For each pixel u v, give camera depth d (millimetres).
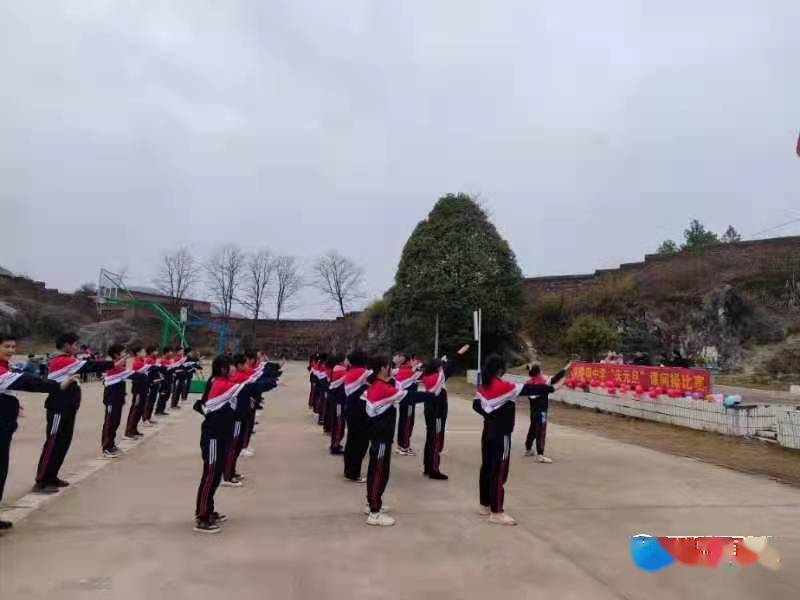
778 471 8812
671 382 14102
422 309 31359
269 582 4258
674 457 9922
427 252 32062
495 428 6035
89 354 15203
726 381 24469
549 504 6711
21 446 9703
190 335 54031
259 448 10258
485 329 30531
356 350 8039
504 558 4879
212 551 4883
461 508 6465
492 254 31500
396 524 5785
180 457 9086
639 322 30391
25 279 51969
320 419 13562
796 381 23719
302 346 58469
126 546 4941
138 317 51719
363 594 4082
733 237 36781
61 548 4855
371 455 5891
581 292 35406
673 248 36969
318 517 5984
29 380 5418
